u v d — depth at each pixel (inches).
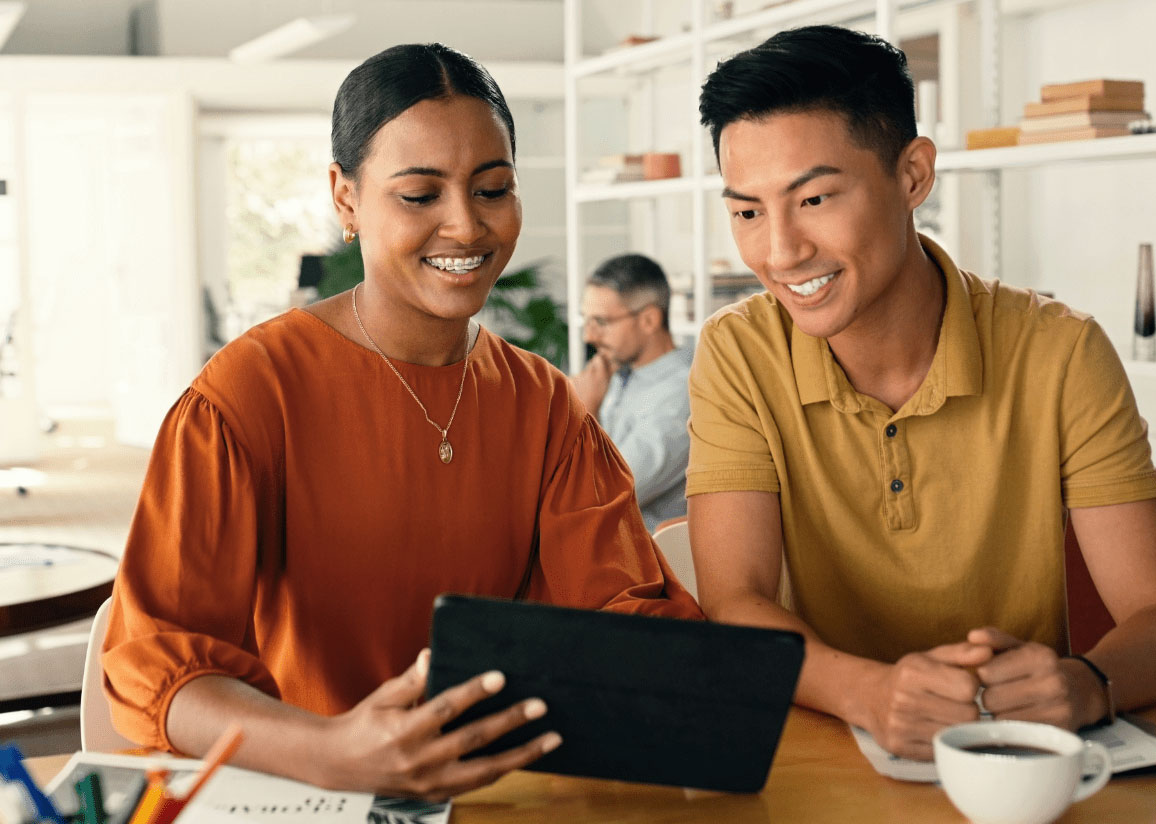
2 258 304.0
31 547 118.3
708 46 173.6
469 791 37.9
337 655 52.9
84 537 219.8
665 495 125.9
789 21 158.1
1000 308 53.9
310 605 52.1
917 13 168.1
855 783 40.1
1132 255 155.2
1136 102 113.0
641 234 350.3
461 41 357.4
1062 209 166.1
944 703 40.6
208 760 32.7
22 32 346.9
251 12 340.8
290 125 401.4
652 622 36.0
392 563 52.6
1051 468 52.7
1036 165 121.2
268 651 53.9
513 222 50.8
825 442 53.8
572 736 37.7
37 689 106.9
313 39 286.8
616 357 136.0
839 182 46.1
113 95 311.6
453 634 36.4
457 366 54.2
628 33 348.2
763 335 55.2
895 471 52.6
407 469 52.4
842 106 45.6
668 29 310.5
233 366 50.5
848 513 53.6
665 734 37.2
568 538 55.1
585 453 57.2
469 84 49.2
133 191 331.3
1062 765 34.8
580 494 56.5
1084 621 68.7
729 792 38.9
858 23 158.1
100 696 51.1
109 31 354.6
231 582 48.2
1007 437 52.3
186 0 335.0
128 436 343.9
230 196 486.3
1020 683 41.2
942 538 52.7
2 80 300.4
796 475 54.4
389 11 350.9
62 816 35.5
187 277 317.1
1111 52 157.2
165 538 47.2
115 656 43.5
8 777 34.3
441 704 36.3
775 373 54.6
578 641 36.1
